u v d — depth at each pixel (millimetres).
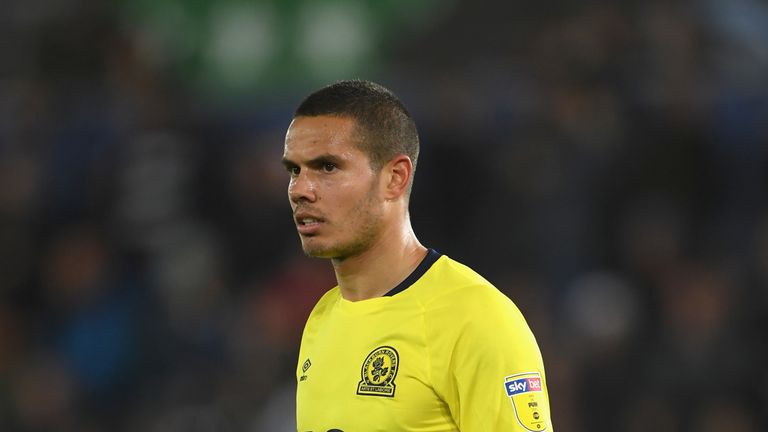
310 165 13250
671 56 35625
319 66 39812
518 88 37312
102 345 37656
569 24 38625
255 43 40219
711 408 30844
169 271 38281
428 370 12742
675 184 34281
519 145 35562
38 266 39812
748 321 31844
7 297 39562
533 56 39031
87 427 36906
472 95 37250
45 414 37281
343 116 13234
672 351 31688
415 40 42812
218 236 38781
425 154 35781
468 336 12625
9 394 37656
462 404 12539
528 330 12914
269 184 38719
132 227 39219
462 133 36031
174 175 39531
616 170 34594
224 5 40719
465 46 42188
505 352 12469
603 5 38219
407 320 13062
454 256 35125
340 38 39719
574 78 36094
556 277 34094
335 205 13172
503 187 35312
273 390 34969
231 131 39688
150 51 41844
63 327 38719
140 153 39938
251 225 38438
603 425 31766
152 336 37375
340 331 13594
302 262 37188
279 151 38938
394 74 40438
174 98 40875
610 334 32594
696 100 34938
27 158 41406
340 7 39719
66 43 43031
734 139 34562
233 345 36906
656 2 36875
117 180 39938
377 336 13180
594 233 34344
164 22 41688
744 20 37844
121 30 42719
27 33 44938
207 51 40844
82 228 39875
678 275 32969
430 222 35281
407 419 12711
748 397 30938
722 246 33656
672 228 33656
